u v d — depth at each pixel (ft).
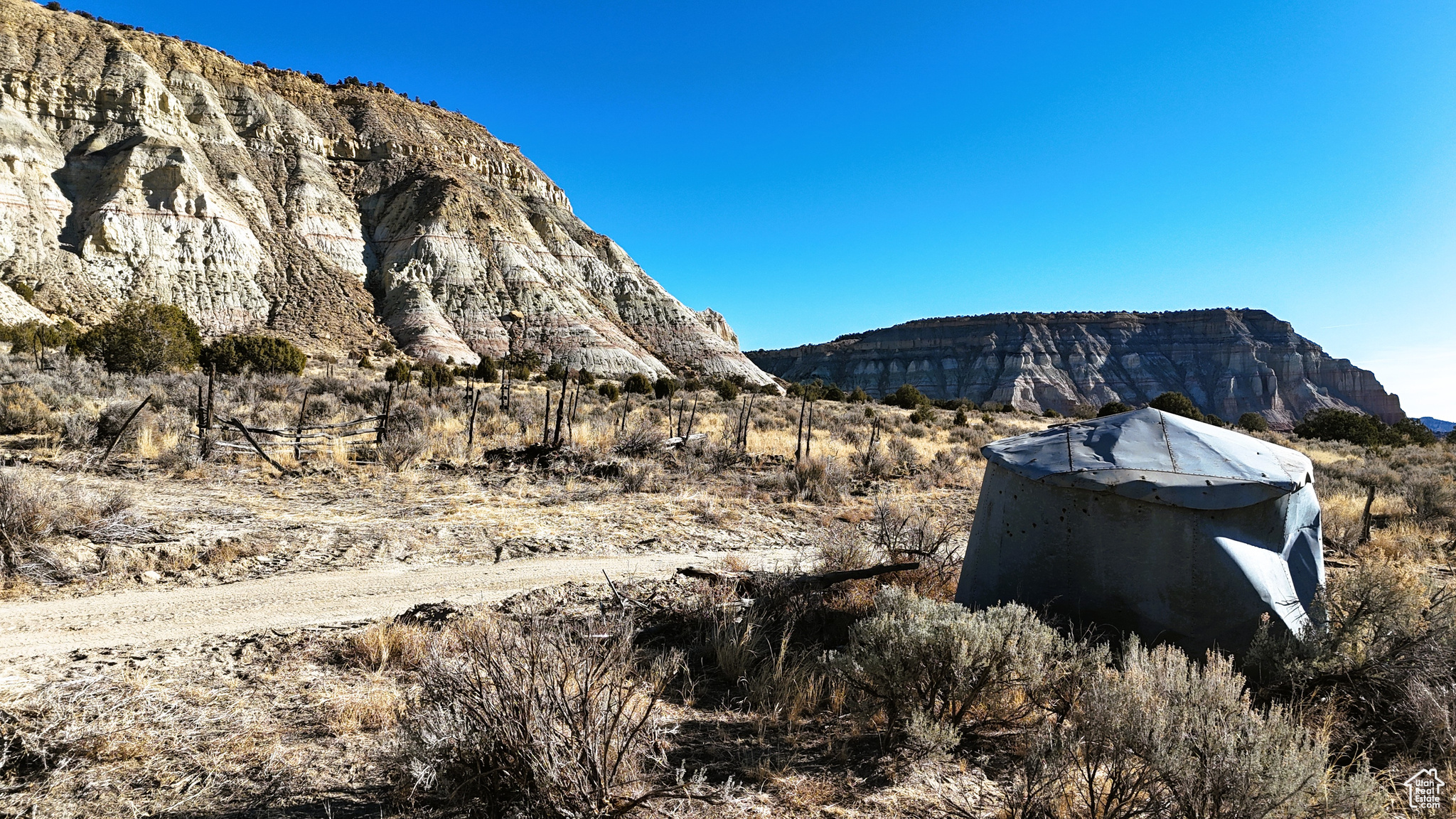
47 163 323.78
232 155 416.67
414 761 10.68
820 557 29.22
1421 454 93.97
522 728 10.36
